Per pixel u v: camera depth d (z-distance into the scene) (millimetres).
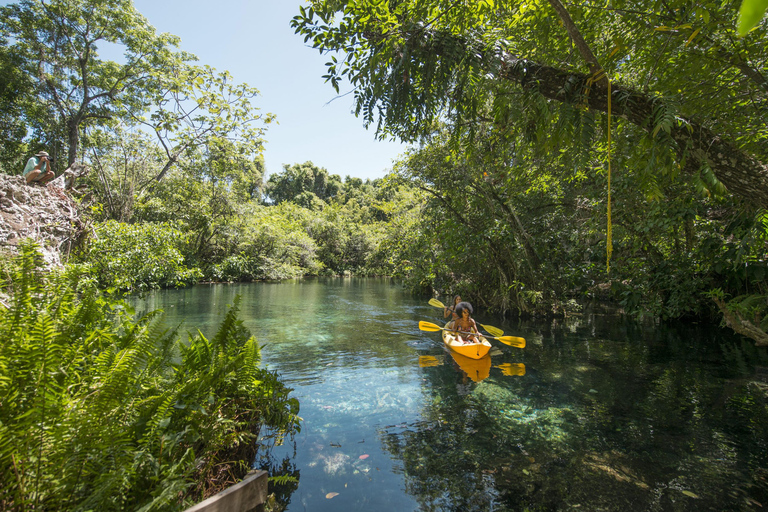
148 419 1931
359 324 9719
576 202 9750
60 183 5887
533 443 3455
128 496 1715
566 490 2752
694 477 2916
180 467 1970
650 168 2785
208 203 20547
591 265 9617
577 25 3836
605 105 2951
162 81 15867
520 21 3938
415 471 3000
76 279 2498
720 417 4000
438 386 5012
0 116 15430
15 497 1443
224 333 2820
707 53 3359
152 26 16266
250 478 2270
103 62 16516
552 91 3170
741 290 7984
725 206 7250
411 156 11195
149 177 18484
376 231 35719
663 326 9391
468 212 11625
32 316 1802
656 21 3439
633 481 2861
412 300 15180
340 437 3566
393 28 3357
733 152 2609
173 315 9719
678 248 8797
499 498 2660
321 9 3271
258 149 17938
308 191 52188
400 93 3545
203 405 2332
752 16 400
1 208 4336
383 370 5730
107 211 15312
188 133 17078
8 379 1549
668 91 3311
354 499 2633
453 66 3447
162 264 10773
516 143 4773
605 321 10297
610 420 3953
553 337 8242
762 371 5648
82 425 1604
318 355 6609
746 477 2906
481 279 12812
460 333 7707
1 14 14102
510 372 5645
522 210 11312
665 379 5293
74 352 1971
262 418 2967
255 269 24781
